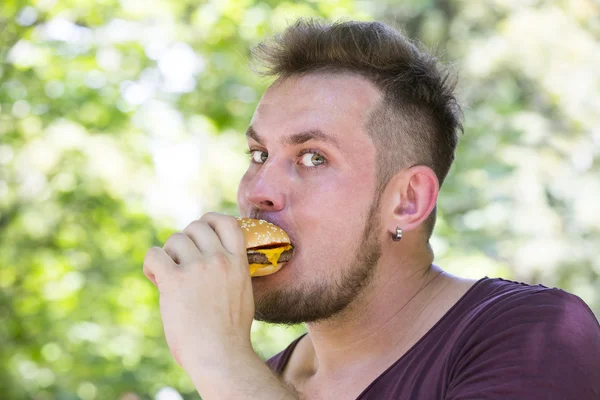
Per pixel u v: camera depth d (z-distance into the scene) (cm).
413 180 233
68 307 864
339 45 233
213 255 207
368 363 226
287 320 223
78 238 885
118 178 841
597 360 191
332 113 224
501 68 1279
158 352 909
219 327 200
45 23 784
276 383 195
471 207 1069
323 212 220
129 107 838
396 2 1388
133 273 893
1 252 861
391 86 232
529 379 181
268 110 233
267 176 223
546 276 1169
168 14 814
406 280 229
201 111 847
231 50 823
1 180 841
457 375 195
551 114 1301
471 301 216
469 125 1062
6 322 861
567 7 1318
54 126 817
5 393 852
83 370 875
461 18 1409
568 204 1189
